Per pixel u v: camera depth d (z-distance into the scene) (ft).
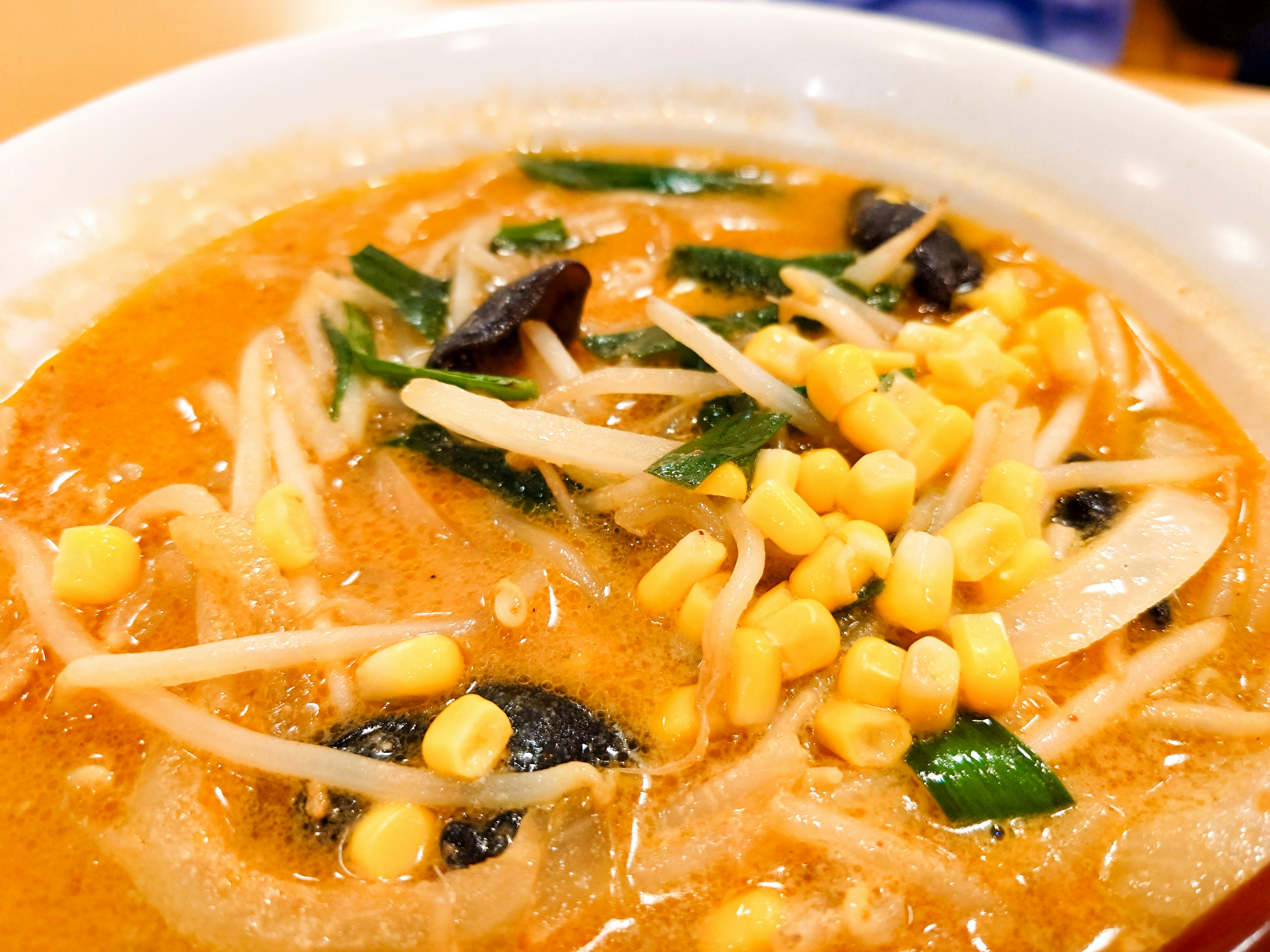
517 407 0.44
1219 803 0.33
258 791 0.34
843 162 0.56
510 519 0.41
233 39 0.66
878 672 0.34
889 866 0.33
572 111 0.57
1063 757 0.35
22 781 0.34
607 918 0.32
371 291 0.50
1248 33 1.03
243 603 0.37
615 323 0.50
